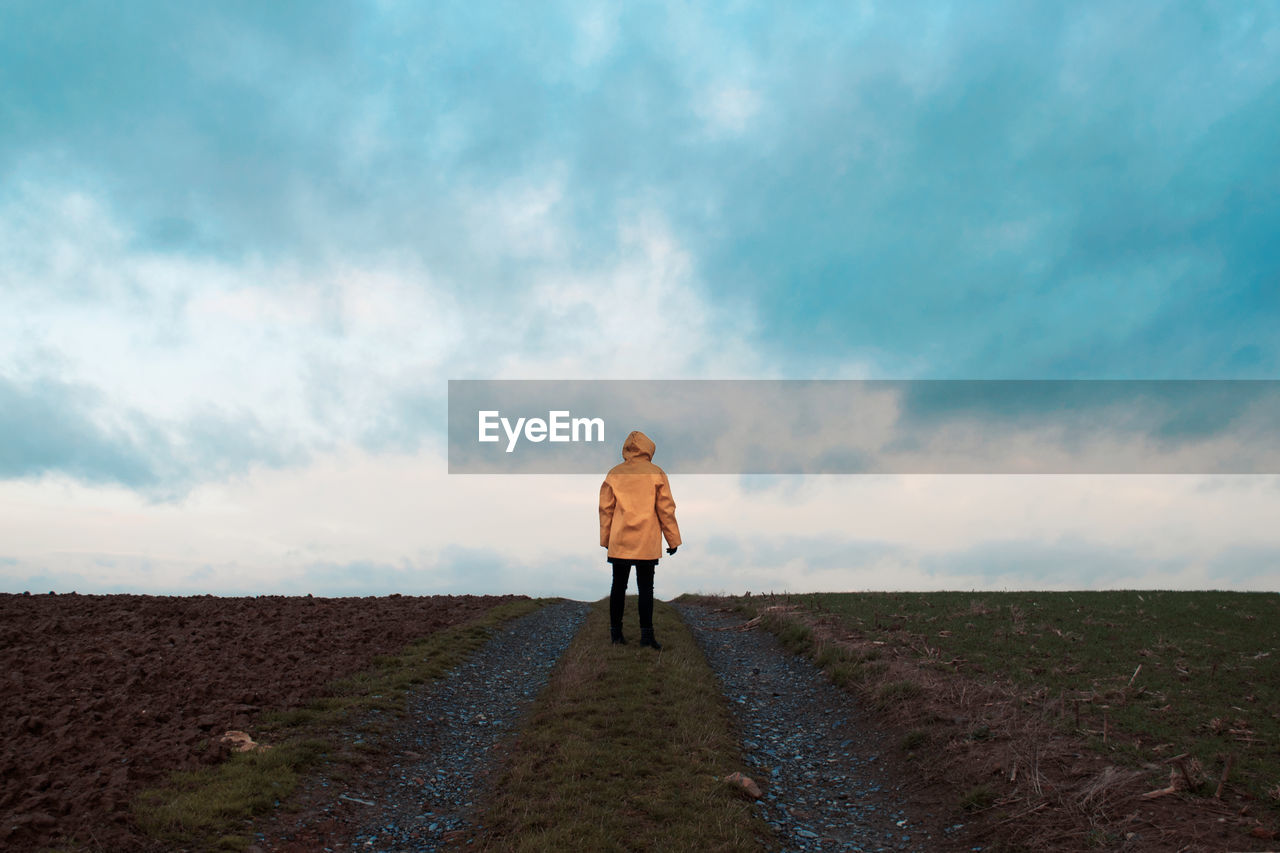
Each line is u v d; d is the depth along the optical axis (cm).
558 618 1461
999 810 573
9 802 518
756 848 528
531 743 722
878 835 592
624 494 1145
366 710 809
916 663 948
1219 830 490
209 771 605
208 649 981
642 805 581
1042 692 783
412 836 564
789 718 886
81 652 935
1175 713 705
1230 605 1248
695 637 1277
